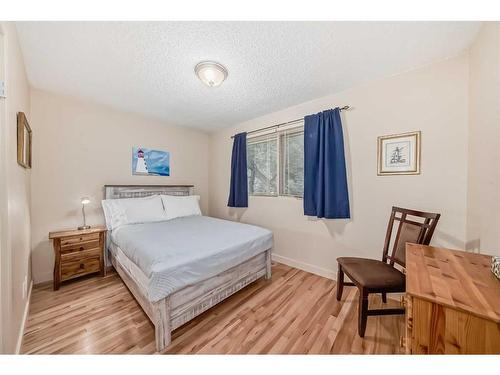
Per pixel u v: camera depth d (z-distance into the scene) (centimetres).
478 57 143
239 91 229
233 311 175
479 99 143
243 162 326
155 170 326
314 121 240
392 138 195
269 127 296
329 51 160
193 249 168
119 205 259
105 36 143
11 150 121
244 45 153
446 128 169
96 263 234
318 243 249
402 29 137
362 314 143
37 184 224
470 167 156
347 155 224
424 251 124
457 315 70
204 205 400
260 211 314
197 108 279
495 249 124
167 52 162
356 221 219
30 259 207
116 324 157
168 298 138
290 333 149
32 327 153
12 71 125
